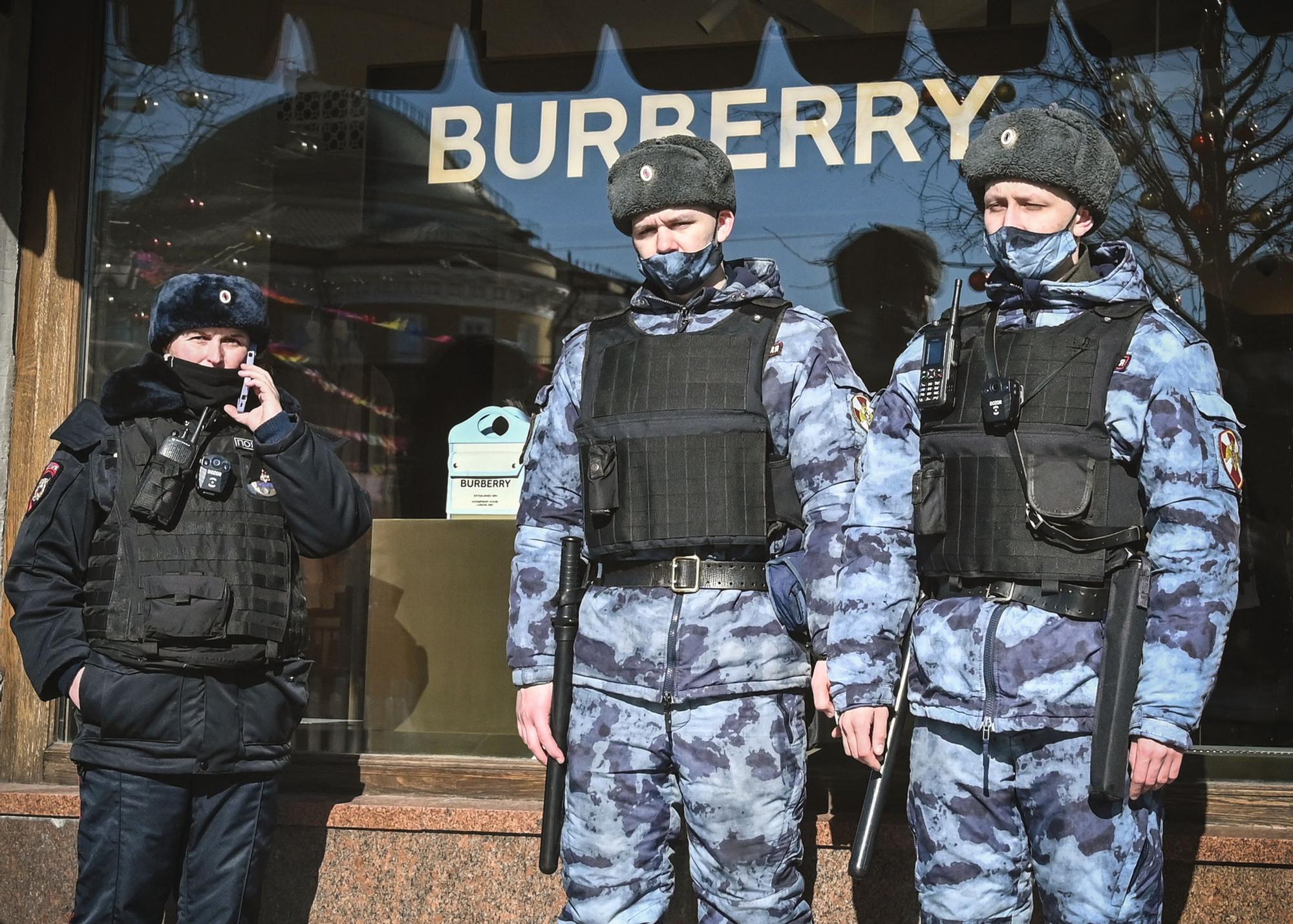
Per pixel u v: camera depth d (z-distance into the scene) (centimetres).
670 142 244
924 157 346
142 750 254
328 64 380
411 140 377
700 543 232
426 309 371
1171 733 194
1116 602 203
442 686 345
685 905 288
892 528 221
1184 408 202
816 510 233
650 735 233
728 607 232
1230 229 327
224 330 269
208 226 372
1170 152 332
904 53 349
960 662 209
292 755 338
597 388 245
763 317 242
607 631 237
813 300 348
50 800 315
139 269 364
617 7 368
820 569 230
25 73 356
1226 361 323
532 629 248
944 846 211
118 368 360
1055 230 215
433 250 373
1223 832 282
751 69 358
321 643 352
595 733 236
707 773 229
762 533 233
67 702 342
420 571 351
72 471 264
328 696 349
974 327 223
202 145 373
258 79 379
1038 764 204
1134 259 218
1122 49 337
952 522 214
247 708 262
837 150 351
